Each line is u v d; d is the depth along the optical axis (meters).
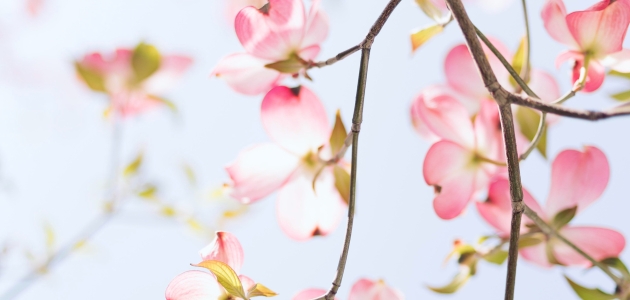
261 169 1.02
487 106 1.04
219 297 0.96
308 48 1.01
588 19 0.98
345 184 1.02
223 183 1.03
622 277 1.01
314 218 1.03
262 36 1.01
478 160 1.02
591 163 1.03
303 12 1.00
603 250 1.02
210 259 0.96
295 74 1.01
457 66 1.06
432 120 1.03
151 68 1.15
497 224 1.03
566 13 0.99
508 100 0.91
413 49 1.04
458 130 1.03
